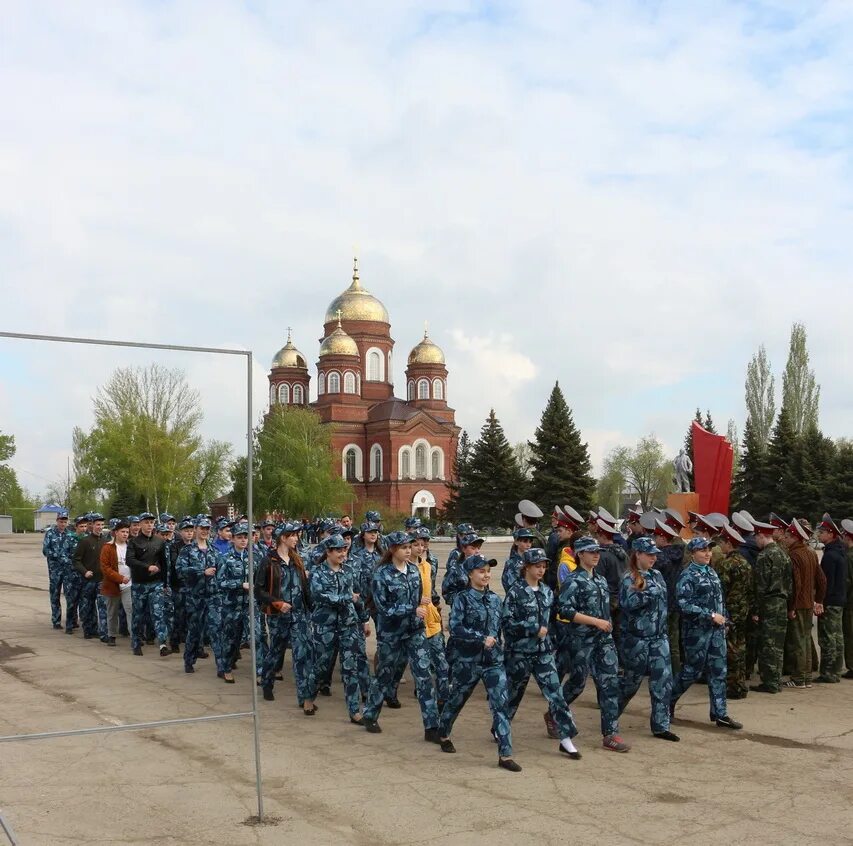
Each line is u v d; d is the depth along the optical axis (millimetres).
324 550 10055
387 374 84625
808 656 12242
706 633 9531
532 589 8508
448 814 6715
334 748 8672
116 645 15312
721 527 11508
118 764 8031
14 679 12094
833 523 12734
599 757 8398
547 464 63750
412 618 9203
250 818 6617
